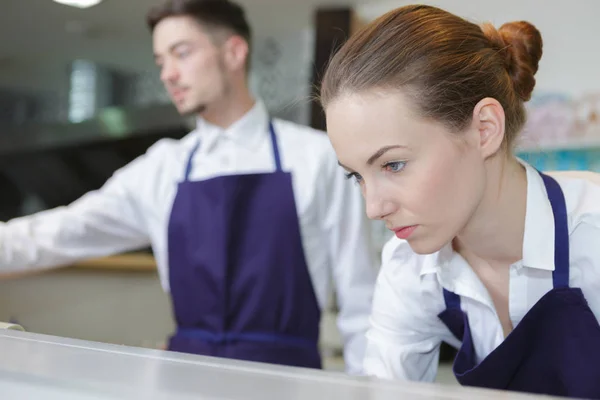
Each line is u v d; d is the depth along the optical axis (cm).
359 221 162
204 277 159
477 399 45
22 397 49
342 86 78
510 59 90
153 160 173
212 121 169
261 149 167
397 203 78
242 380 48
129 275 294
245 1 399
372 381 49
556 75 349
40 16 423
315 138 166
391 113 75
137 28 443
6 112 571
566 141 337
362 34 81
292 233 158
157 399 44
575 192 92
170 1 160
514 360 90
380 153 76
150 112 384
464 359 99
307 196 159
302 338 159
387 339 108
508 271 97
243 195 160
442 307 103
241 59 165
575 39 346
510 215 91
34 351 58
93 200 171
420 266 101
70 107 535
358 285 162
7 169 453
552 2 352
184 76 160
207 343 158
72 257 170
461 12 372
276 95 451
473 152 80
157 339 304
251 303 156
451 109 78
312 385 48
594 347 86
